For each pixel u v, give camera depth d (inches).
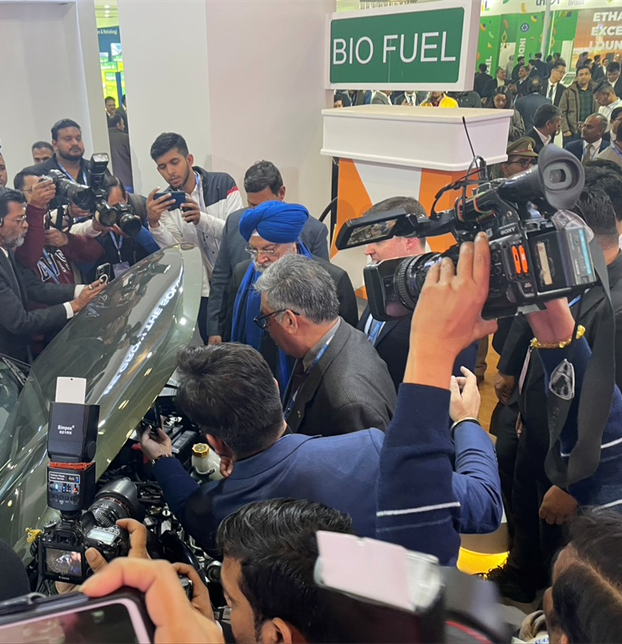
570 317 28.8
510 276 20.8
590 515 21.8
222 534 23.5
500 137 73.5
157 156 95.0
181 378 38.0
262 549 20.7
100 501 36.2
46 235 92.7
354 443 36.5
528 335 52.9
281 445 36.6
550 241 20.8
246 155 104.8
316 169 116.3
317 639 16.0
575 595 18.7
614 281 43.7
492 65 152.1
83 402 30.9
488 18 148.6
